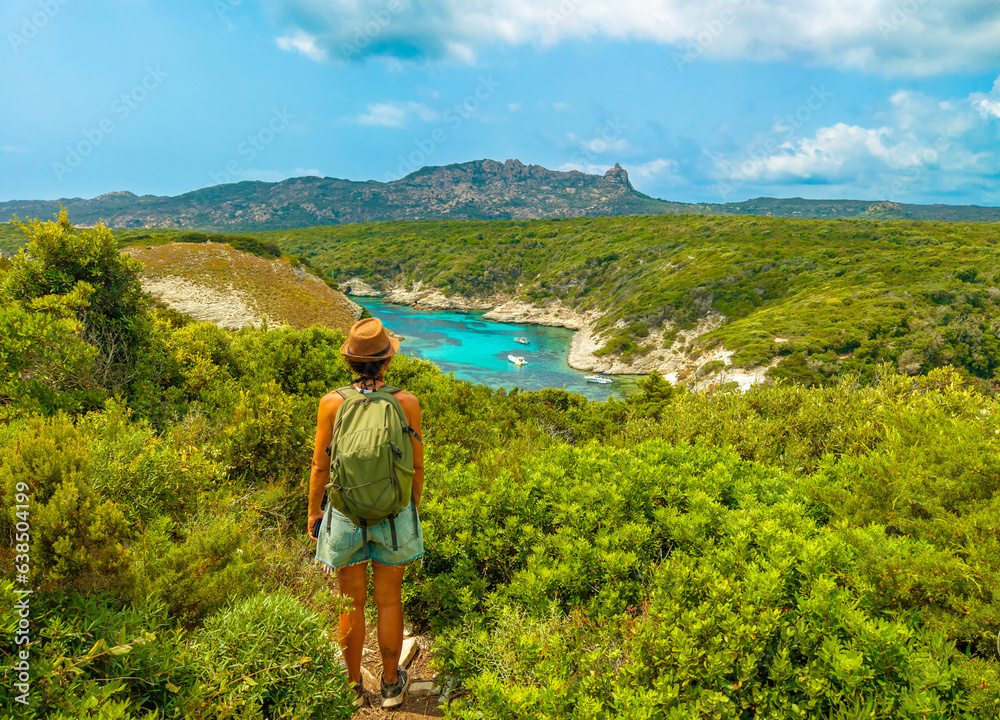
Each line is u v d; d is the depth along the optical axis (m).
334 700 2.16
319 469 2.50
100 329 6.70
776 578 2.18
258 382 8.30
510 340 91.00
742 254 94.75
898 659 1.82
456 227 187.12
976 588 2.07
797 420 5.00
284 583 3.20
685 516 3.04
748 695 1.97
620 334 81.12
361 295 142.88
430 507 3.67
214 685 1.89
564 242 146.62
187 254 69.19
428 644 3.23
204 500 3.65
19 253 6.51
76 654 1.77
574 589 2.83
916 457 3.05
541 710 1.99
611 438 6.55
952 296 65.81
